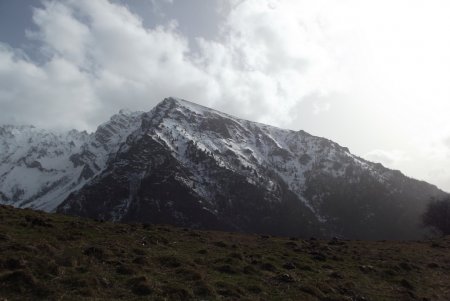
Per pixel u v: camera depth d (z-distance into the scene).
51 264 24.70
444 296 34.31
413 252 52.81
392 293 32.44
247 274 31.12
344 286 31.92
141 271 27.31
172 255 32.62
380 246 56.66
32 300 20.50
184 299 23.78
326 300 28.31
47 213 48.72
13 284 21.36
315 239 60.75
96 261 27.91
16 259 24.28
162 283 25.58
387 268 40.88
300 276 32.78
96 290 22.83
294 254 42.34
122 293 23.16
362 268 39.12
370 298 30.20
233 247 41.97
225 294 25.67
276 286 29.20
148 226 48.50
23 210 47.09
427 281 38.66
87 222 44.56
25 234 32.22
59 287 22.28
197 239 44.06
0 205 48.09
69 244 31.05
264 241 50.62
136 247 33.75
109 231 39.91
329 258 42.81
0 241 28.45
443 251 56.25
